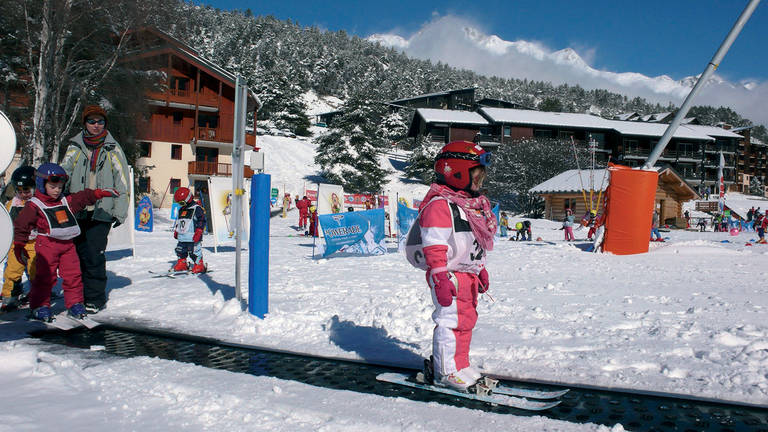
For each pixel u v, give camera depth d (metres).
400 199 21.02
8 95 24.16
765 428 2.47
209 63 41.12
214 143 43.00
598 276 9.03
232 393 2.78
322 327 4.56
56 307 5.51
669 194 41.47
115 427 2.29
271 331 4.45
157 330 4.51
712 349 3.78
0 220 3.42
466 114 68.12
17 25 21.84
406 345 4.02
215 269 9.32
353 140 53.34
